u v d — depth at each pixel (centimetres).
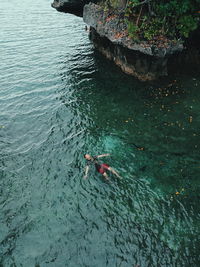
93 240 1208
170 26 2217
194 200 1377
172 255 1141
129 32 2173
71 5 2844
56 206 1364
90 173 1545
